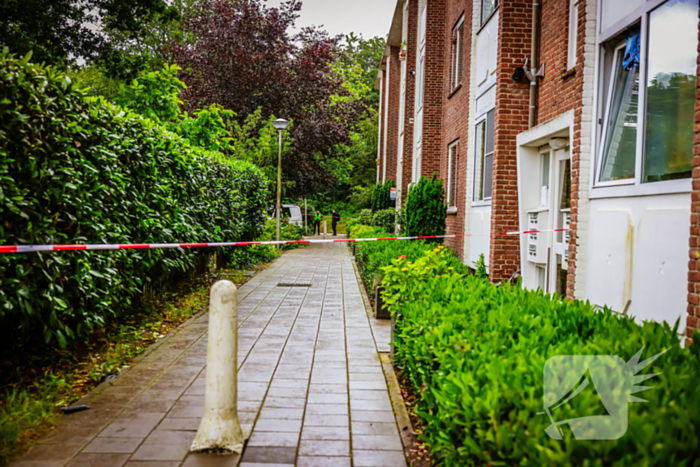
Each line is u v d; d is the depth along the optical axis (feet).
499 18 30.66
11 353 16.33
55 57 59.26
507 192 30.55
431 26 54.70
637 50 17.17
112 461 11.00
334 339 21.77
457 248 44.88
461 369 8.20
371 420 13.42
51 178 15.11
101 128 17.99
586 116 19.52
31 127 14.12
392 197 85.40
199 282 35.35
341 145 94.84
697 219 12.09
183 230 26.40
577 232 19.72
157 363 17.98
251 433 12.55
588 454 5.52
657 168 15.42
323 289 35.83
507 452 6.35
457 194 45.73
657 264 15.01
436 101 54.54
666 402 6.07
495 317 10.51
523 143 28.04
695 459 5.29
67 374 16.06
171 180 25.45
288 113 83.25
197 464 10.93
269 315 26.68
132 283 20.54
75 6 59.62
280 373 17.20
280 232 76.59
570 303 12.31
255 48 81.10
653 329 9.18
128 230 20.42
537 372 7.18
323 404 14.48
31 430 12.28
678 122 14.52
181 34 116.67
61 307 15.07
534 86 29.19
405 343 14.23
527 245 28.91
